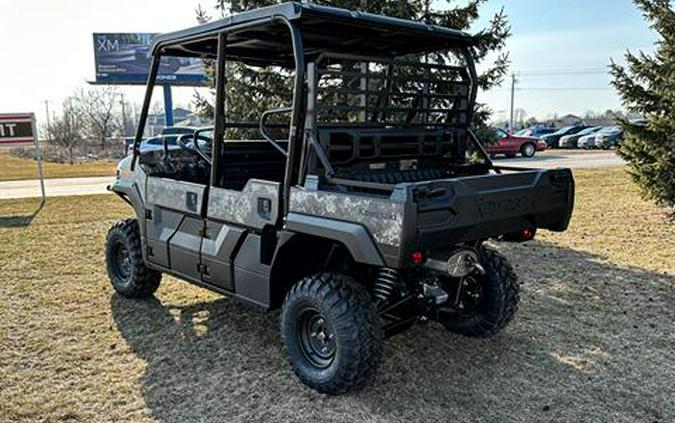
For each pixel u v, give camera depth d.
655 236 6.72
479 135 6.51
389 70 3.49
